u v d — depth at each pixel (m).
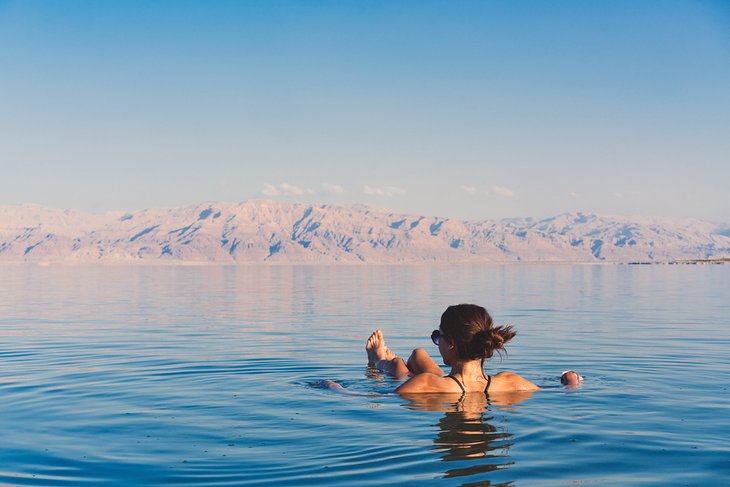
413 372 8.33
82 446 5.09
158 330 16.14
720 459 4.56
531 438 5.09
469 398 6.61
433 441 5.02
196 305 26.94
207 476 4.28
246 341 13.48
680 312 21.47
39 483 4.23
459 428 5.40
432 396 6.70
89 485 4.18
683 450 4.78
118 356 11.04
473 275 80.38
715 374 8.51
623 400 6.57
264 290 41.78
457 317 6.76
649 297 31.20
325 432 5.33
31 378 8.67
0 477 4.36
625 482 4.07
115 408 6.54
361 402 6.50
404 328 16.58
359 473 4.26
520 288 42.28
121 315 21.33
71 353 11.56
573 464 4.44
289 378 8.31
